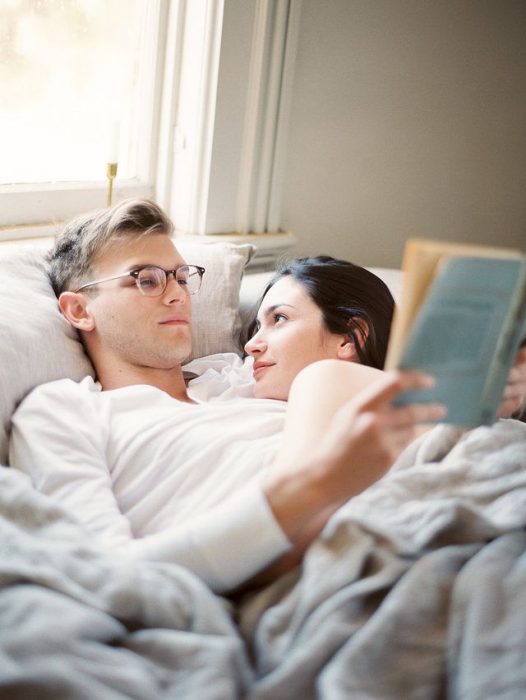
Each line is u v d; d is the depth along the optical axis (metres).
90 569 0.98
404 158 2.63
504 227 2.94
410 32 2.48
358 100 2.45
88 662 0.86
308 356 1.50
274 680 0.87
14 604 0.91
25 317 1.46
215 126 2.13
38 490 1.22
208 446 1.24
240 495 1.04
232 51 2.10
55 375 1.45
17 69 1.98
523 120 2.83
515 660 0.89
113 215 1.52
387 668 0.91
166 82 2.18
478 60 2.66
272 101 2.21
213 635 0.93
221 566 1.01
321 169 2.46
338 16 2.31
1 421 1.32
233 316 1.82
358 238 2.63
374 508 1.11
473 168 2.79
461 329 0.88
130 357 1.50
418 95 2.58
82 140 2.16
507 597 0.96
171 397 1.45
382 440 0.92
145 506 1.23
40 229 2.04
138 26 2.18
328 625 0.92
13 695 0.82
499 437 1.24
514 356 0.94
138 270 1.48
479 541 1.07
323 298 1.53
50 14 2.00
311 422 1.12
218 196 2.21
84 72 2.11
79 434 1.27
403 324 0.87
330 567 0.99
